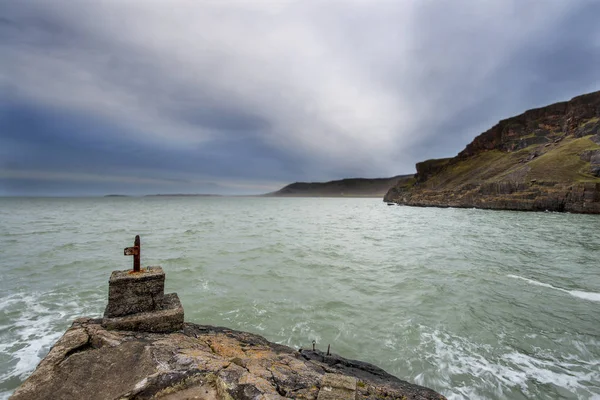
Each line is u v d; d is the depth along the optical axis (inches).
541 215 2674.7
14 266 695.1
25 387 158.9
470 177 5393.7
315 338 399.9
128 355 190.2
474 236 1322.6
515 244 1100.5
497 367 338.0
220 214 2746.1
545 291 576.1
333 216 2716.5
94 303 492.7
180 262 753.6
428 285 605.9
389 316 466.6
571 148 3929.6
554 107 5708.7
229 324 432.1
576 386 304.5
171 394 161.9
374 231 1505.9
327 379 186.5
